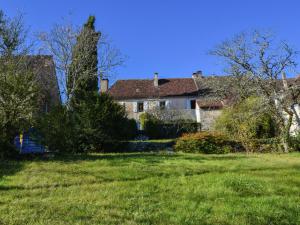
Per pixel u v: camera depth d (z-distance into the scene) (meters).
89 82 31.33
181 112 48.00
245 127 26.38
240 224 7.20
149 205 8.43
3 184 10.53
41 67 27.44
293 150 25.69
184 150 24.97
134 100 51.84
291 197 9.39
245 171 13.43
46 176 11.84
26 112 17.56
